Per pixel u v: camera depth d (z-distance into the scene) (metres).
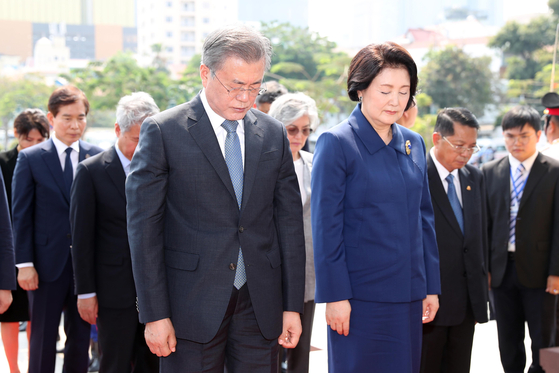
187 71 33.94
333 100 30.64
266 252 1.78
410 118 2.81
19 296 3.12
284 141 1.86
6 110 39.19
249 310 1.78
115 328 2.50
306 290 2.63
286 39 37.06
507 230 3.08
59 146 2.95
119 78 30.08
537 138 3.09
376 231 1.91
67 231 2.83
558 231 2.95
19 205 2.79
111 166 2.52
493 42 39.88
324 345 3.94
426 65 36.47
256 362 1.79
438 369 2.59
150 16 84.69
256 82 1.63
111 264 2.50
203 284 1.68
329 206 1.92
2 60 83.81
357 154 1.94
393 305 1.93
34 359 2.75
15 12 99.62
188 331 1.69
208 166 1.68
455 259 2.52
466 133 2.46
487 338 4.02
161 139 1.68
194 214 1.70
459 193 2.62
